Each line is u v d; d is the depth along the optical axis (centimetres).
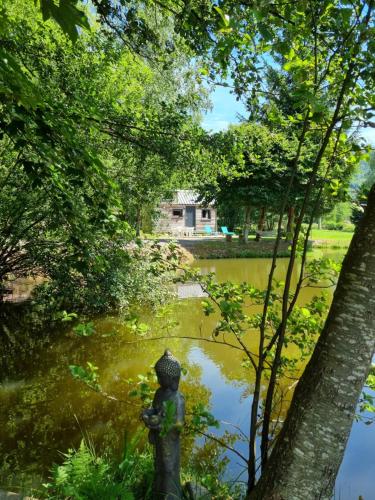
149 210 1811
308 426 272
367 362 269
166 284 1326
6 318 1234
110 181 448
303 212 376
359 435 640
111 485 368
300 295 1437
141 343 1038
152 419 345
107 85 967
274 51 399
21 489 489
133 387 802
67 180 494
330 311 284
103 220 473
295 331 434
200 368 895
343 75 362
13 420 676
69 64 771
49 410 711
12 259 1282
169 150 874
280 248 3017
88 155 420
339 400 267
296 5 345
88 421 677
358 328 265
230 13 356
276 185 2534
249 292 452
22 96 336
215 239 3688
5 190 1088
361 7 307
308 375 283
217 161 933
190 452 578
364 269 266
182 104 916
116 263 1073
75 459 405
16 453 582
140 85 1138
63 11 237
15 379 836
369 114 329
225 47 395
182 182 1071
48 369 887
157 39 752
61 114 477
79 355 966
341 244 3547
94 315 1228
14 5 810
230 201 2938
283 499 274
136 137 896
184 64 1134
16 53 636
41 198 1052
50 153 409
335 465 272
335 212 4778
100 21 710
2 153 945
